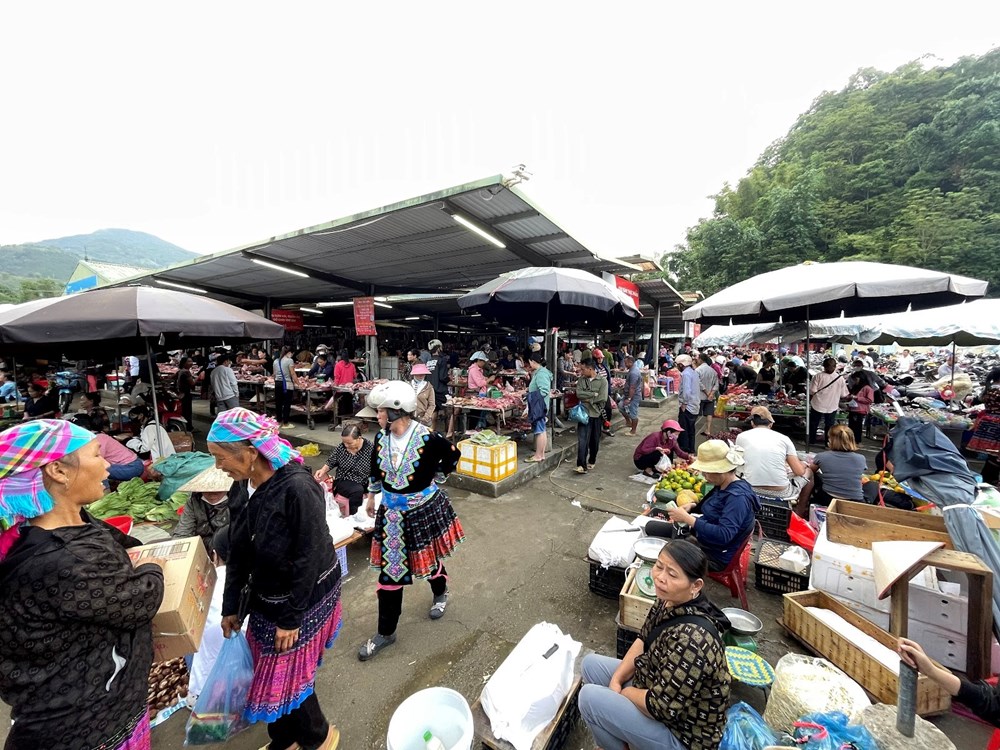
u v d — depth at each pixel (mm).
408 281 11438
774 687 2059
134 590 1320
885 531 2867
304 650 1798
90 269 23688
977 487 3391
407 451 2602
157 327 3920
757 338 10797
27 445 1220
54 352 5930
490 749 1917
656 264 14664
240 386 12977
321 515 1814
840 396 7898
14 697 1198
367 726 2221
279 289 12562
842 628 2512
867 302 6543
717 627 1705
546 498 5363
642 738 1708
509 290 5508
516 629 2965
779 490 4129
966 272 27969
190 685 2295
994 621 2295
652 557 2738
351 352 20109
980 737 2127
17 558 1177
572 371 11047
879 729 1715
